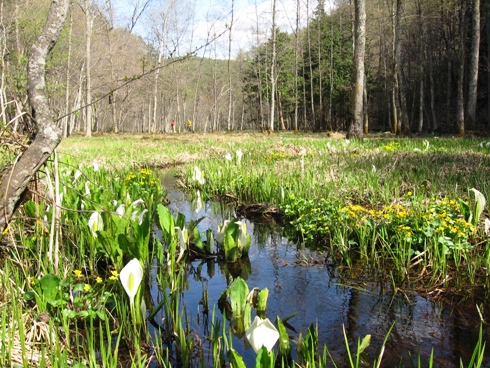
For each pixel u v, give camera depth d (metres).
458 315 3.42
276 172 8.71
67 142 21.70
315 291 3.98
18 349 2.64
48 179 3.64
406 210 5.20
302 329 3.28
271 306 3.68
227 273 4.54
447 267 4.15
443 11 31.45
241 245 4.91
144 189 7.21
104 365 2.49
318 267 4.58
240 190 7.96
